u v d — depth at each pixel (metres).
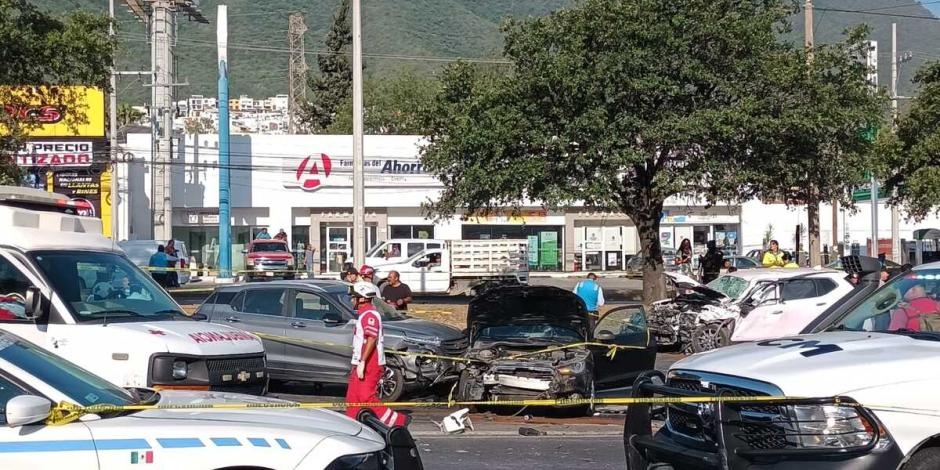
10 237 10.04
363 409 7.78
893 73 42.12
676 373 6.45
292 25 85.31
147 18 54.22
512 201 27.14
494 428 12.27
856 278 8.34
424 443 11.12
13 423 5.16
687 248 35.19
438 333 14.98
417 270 33.66
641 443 6.38
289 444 5.64
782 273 20.30
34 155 42.94
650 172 26.44
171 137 46.97
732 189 24.33
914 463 5.55
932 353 5.92
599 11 24.36
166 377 9.84
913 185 29.77
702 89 25.00
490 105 25.12
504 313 14.49
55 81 24.98
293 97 83.25
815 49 25.23
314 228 50.25
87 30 24.48
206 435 5.54
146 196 48.97
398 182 50.50
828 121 23.61
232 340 10.80
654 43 24.09
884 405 5.55
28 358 5.95
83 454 5.28
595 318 17.75
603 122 23.67
